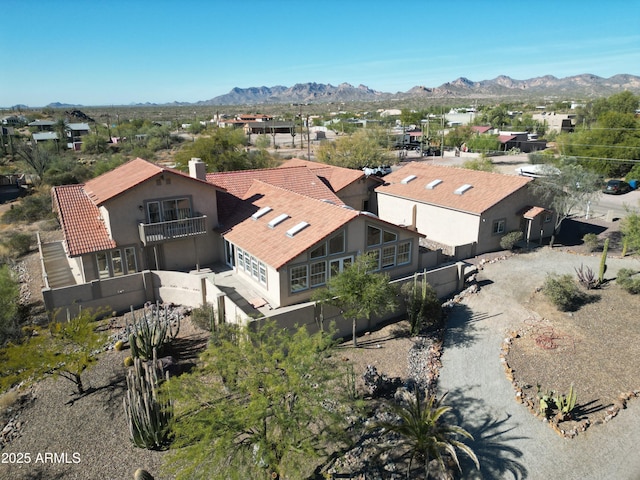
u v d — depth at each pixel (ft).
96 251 78.64
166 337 65.82
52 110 607.37
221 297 69.51
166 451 46.42
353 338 65.87
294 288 73.51
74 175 198.18
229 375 40.81
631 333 66.59
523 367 59.47
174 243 87.45
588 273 82.33
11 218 145.28
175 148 311.06
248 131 410.72
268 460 36.19
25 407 53.67
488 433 48.14
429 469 42.83
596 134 184.44
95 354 64.44
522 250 103.30
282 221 82.74
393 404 48.52
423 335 68.54
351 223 76.13
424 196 113.91
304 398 38.06
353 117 558.15
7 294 70.59
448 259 96.94
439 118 418.72
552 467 43.62
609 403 52.21
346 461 44.88
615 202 148.66
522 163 227.40
